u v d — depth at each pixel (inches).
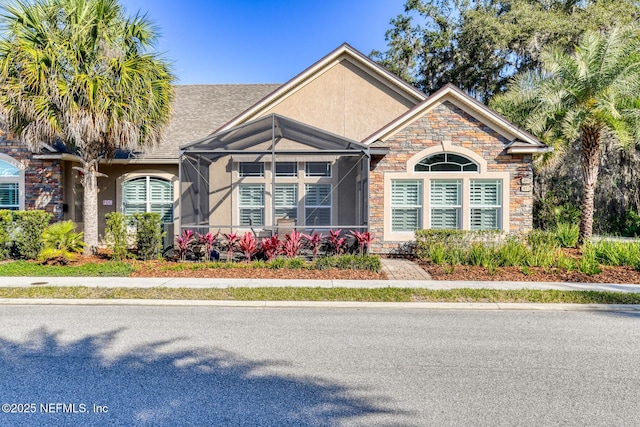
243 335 244.5
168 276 407.8
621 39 570.3
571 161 858.8
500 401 162.7
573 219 859.4
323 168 619.2
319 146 608.4
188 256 512.1
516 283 383.6
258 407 156.6
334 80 633.0
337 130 631.8
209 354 212.8
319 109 633.6
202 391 169.9
